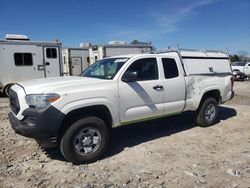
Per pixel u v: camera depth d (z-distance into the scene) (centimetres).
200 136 598
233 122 730
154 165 440
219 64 715
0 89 1291
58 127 412
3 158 468
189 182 382
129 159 466
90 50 1762
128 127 670
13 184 378
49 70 1384
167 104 563
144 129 654
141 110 515
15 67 1297
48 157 474
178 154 488
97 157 456
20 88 442
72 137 431
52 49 1380
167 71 571
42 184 378
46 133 408
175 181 386
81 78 502
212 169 424
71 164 444
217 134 614
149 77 537
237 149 514
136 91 504
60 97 414
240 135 607
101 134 458
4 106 1010
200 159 464
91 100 443
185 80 600
